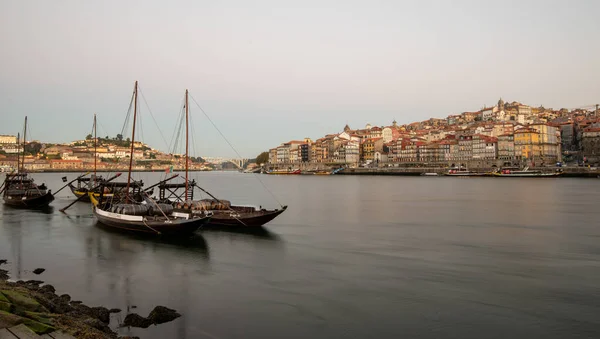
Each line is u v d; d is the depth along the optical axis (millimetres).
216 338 22875
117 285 31562
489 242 46188
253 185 175625
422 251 42062
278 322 24969
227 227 55781
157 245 44906
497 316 25781
